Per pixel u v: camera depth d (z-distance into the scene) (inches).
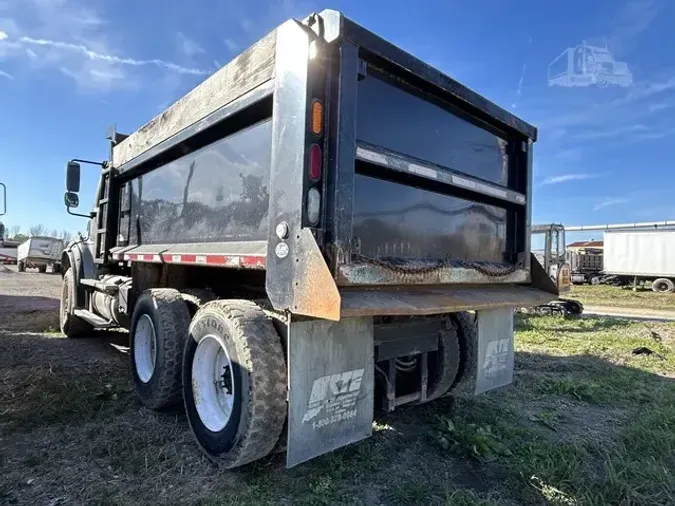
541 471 102.3
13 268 1155.3
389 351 115.6
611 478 98.3
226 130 114.5
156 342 130.4
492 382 130.3
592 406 152.0
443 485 96.6
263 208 98.6
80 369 177.2
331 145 82.6
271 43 95.3
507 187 134.6
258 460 102.0
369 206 95.0
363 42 86.1
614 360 224.7
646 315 494.3
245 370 91.5
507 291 127.6
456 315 140.9
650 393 165.3
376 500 90.4
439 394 138.6
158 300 134.7
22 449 108.9
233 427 93.3
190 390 111.7
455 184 113.3
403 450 112.8
